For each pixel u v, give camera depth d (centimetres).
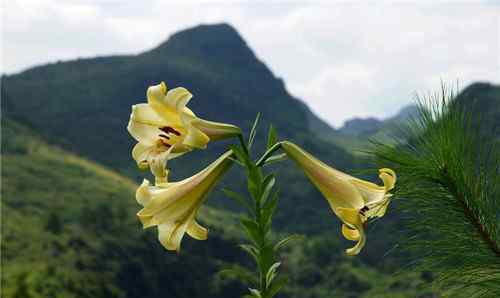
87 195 14062
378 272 11844
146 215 343
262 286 337
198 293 11456
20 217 11750
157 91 329
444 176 324
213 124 332
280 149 344
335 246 12938
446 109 324
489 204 326
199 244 12181
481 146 324
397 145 327
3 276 8631
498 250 322
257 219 339
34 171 14788
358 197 329
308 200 17375
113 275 10544
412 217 328
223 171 344
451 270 320
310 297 12019
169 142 336
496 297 316
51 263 9862
